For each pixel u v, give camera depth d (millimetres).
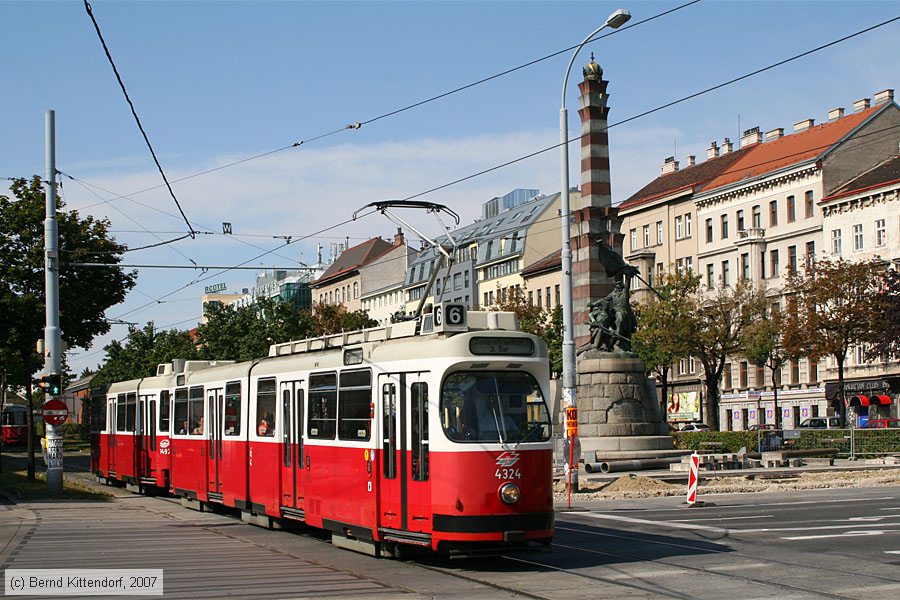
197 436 25375
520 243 88688
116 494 31406
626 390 39344
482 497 14672
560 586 13352
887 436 41406
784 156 70875
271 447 20531
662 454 38500
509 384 15328
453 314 15875
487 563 15586
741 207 73000
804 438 44688
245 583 13789
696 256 77188
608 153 41125
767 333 61219
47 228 29578
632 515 23062
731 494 28359
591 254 40844
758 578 13773
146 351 79750
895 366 59875
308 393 19000
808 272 56969
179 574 14664
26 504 27328
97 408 37312
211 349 58188
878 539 17703
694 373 77938
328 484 17938
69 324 44594
